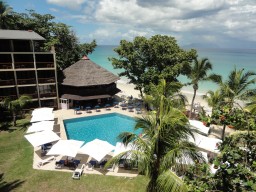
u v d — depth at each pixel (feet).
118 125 97.91
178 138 33.35
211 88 205.67
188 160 31.01
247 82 73.31
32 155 64.75
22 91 105.81
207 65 91.25
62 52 140.46
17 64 96.43
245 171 18.02
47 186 50.98
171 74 100.07
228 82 75.92
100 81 115.34
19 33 101.50
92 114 104.99
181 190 24.50
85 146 61.21
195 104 125.80
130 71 116.26
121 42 114.32
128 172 57.41
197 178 21.17
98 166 59.82
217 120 24.49
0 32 97.50
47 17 139.03
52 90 112.16
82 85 109.70
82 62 122.11
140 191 49.90
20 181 52.39
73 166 59.31
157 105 39.04
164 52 108.37
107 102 125.49
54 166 59.47
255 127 21.48
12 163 60.08
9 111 88.43
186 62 96.48
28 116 98.17
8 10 132.26
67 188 50.52
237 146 21.25
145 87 105.50
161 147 33.83
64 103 111.55
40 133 68.13
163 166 31.22
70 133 88.38
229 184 18.71
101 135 87.56
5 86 94.99
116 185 52.01
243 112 22.93
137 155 32.81
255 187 16.55
